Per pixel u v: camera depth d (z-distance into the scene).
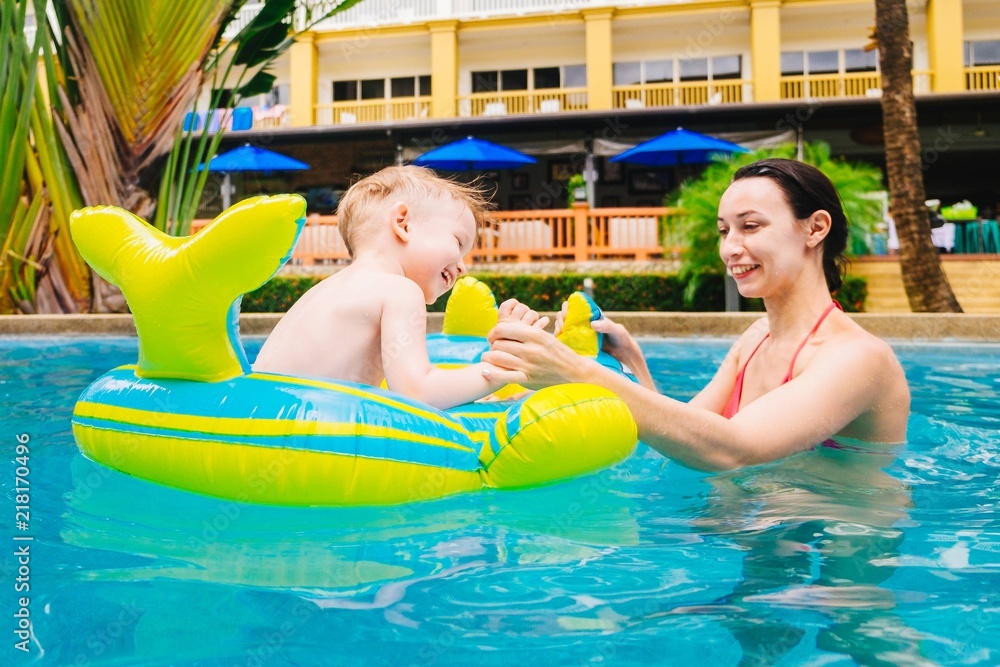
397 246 2.27
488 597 1.27
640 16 21.36
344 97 23.19
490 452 1.87
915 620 1.19
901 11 9.84
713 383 2.55
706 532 1.60
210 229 1.70
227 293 1.76
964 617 1.20
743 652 1.09
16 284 7.90
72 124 8.01
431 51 22.41
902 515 1.72
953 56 20.17
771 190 2.17
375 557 1.45
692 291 11.73
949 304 9.72
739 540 1.55
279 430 1.73
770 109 17.38
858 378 2.07
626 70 22.02
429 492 1.79
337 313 2.10
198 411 1.80
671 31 21.66
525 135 19.09
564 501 1.81
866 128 18.34
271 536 1.55
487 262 14.62
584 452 1.82
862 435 2.27
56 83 7.96
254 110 21.58
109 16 7.75
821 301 2.24
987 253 15.30
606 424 1.82
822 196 2.17
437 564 1.42
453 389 2.01
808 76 20.55
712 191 11.59
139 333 1.86
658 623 1.18
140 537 1.54
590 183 18.45
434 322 6.27
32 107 7.77
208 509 1.72
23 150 7.64
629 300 12.33
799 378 2.10
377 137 19.48
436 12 22.33
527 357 1.96
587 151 18.42
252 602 1.24
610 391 1.92
